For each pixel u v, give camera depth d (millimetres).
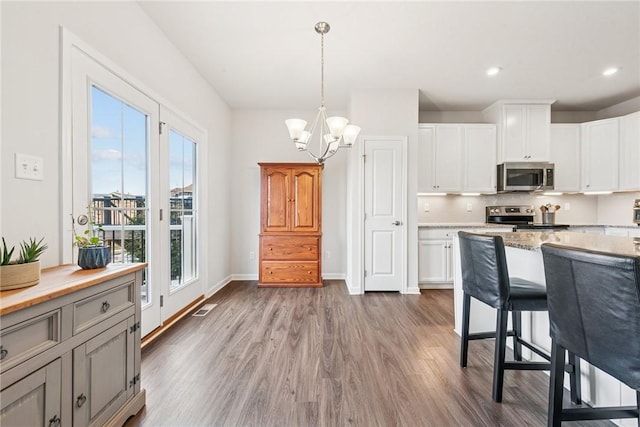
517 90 3709
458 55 2867
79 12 1636
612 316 908
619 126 3865
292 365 1929
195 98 3146
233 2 2129
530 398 1602
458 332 2436
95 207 1776
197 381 1742
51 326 996
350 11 2227
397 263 3713
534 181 3994
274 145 4465
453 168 4047
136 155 2189
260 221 4020
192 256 3176
